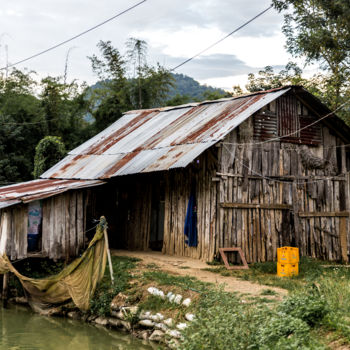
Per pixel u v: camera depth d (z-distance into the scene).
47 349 10.35
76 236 15.51
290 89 16.09
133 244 18.30
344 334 7.09
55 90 33.34
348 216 17.61
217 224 14.79
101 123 31.58
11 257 14.17
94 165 18.33
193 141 15.27
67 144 32.94
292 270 13.25
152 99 31.69
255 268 14.27
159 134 18.17
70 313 12.73
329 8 22.05
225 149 15.05
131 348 10.33
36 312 13.26
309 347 6.77
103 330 11.59
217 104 18.48
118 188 19.45
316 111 17.11
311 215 16.69
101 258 12.62
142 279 12.50
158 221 17.84
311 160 16.94
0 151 30.42
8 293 14.12
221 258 14.79
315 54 22.92
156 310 11.06
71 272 12.50
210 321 8.53
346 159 18.02
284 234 16.05
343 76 23.61
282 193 16.22
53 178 18.91
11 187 17.22
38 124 32.78
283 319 7.78
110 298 12.18
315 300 8.27
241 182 15.31
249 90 28.67
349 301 8.55
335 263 16.19
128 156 17.41
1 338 11.02
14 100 33.69
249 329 7.91
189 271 13.54
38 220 15.01
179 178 16.44
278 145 16.33
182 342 8.77
